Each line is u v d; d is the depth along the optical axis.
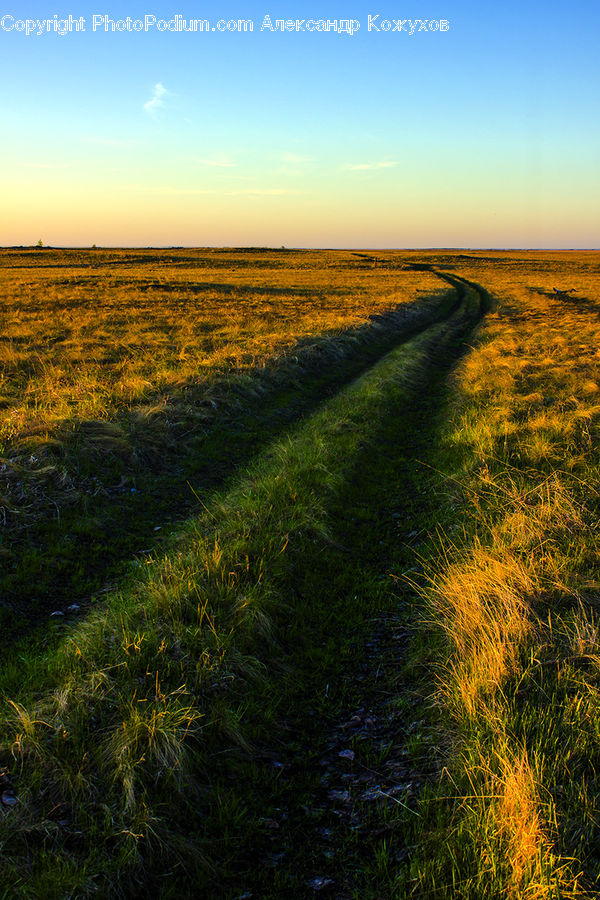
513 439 10.12
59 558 6.53
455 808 3.32
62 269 68.44
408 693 4.55
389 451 11.25
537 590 5.25
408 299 39.41
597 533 6.28
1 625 5.29
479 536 6.70
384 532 7.74
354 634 5.48
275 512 7.24
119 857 3.02
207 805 3.56
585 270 86.88
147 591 5.43
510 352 20.42
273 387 15.26
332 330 23.86
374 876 3.11
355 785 3.78
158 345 19.59
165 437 10.20
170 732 3.68
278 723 4.30
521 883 2.79
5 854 2.97
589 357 19.02
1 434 8.87
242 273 67.75
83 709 3.88
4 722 3.82
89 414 10.34
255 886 3.12
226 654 4.63
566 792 3.24
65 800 3.36
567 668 4.21
